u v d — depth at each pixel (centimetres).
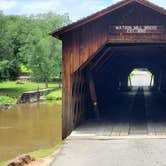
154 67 4325
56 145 1675
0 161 1522
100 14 1612
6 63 5097
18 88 5406
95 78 2291
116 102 3080
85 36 1656
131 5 1625
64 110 1692
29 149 1761
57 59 5528
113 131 1694
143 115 2258
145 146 1385
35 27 6744
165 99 3331
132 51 2303
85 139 1530
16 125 2514
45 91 4991
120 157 1227
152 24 1628
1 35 4988
